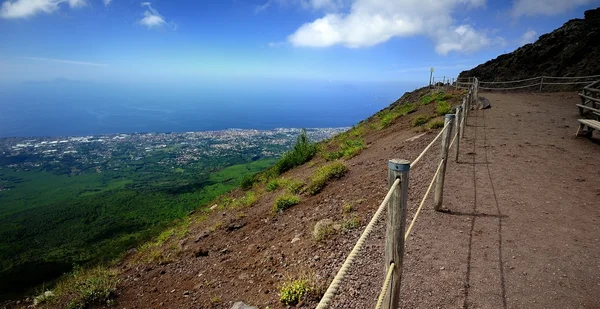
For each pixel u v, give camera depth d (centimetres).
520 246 432
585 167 731
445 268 395
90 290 585
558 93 2308
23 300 732
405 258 427
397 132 1542
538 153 855
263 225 830
